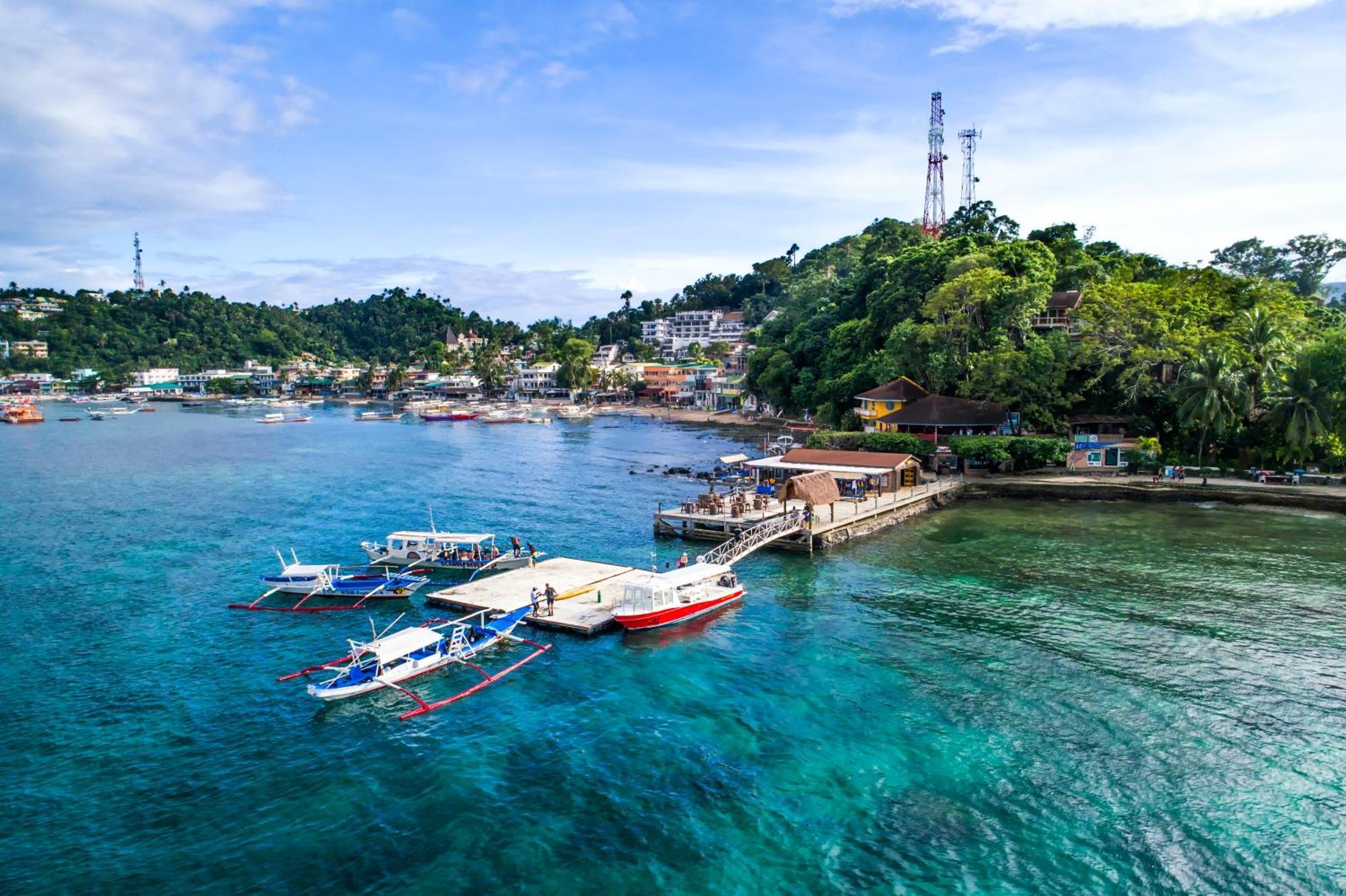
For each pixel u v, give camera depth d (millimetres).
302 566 55344
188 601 53312
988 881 25359
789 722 35500
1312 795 29688
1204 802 29375
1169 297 99000
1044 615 48219
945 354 103938
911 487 80875
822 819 28516
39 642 46156
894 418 97438
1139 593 52031
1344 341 81875
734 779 31094
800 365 167500
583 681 40219
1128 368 93312
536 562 60156
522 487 97688
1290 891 24906
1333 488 78438
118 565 62312
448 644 42594
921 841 27312
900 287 126250
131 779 31734
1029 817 28547
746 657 42906
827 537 64000
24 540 70625
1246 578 54719
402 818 28922
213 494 93875
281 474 111125
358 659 40125
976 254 113438
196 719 36688
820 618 48531
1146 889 25047
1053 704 36812
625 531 72688
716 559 57094
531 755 33062
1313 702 36688
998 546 63969
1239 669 40281
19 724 36188
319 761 32938
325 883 25594
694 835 27750
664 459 123812
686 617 48562
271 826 28594
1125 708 36281
